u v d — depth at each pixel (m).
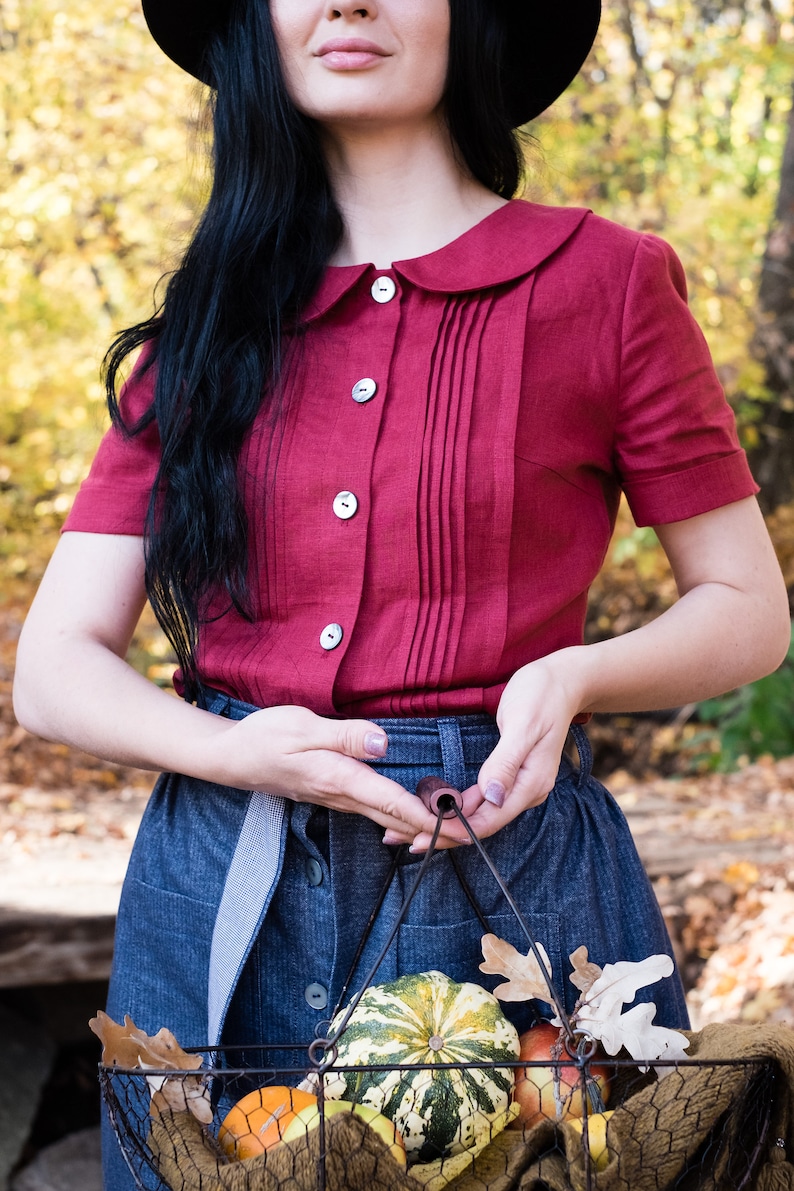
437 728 1.14
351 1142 0.85
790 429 7.78
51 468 8.24
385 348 1.21
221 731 1.13
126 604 1.30
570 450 1.20
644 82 8.29
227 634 1.24
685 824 4.29
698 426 1.23
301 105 1.25
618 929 1.20
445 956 1.13
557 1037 1.02
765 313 7.51
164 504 1.24
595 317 1.20
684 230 7.23
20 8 7.30
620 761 7.27
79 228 7.52
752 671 1.23
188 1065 0.98
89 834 3.82
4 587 8.19
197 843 1.23
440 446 1.16
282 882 1.17
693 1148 0.90
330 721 1.07
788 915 3.46
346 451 1.18
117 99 7.32
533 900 1.16
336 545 1.17
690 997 3.42
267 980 1.18
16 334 7.87
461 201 1.31
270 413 1.22
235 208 1.27
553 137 6.92
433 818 1.02
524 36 1.44
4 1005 3.34
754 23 8.44
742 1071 0.92
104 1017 0.97
